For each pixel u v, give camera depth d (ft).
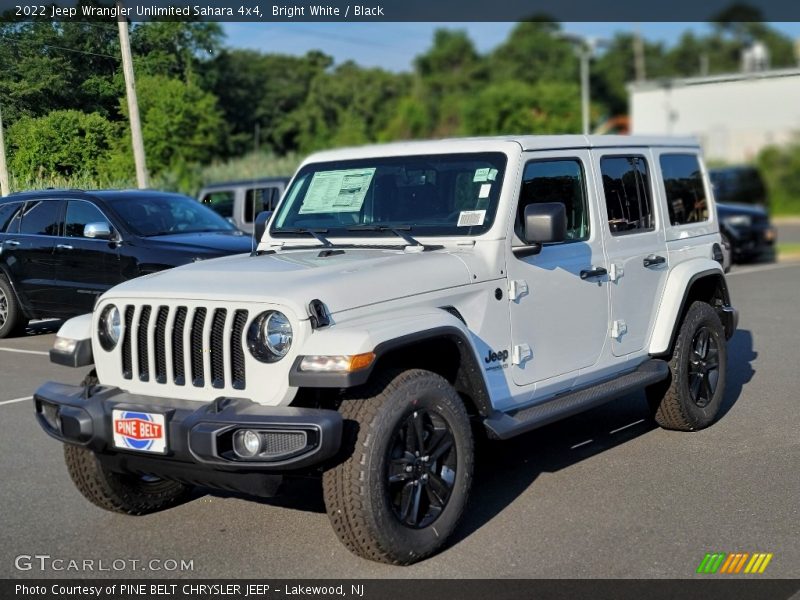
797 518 16.63
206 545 16.16
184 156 54.70
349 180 18.86
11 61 32.48
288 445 13.52
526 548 15.56
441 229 17.40
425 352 15.78
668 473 19.36
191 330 14.64
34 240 36.50
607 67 207.92
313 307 14.03
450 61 185.26
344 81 126.72
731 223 58.80
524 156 17.81
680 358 21.48
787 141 136.26
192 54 43.80
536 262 17.76
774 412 24.06
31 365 32.22
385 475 14.21
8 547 16.22
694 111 149.07
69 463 16.84
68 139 34.76
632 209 20.92
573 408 17.78
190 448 13.71
